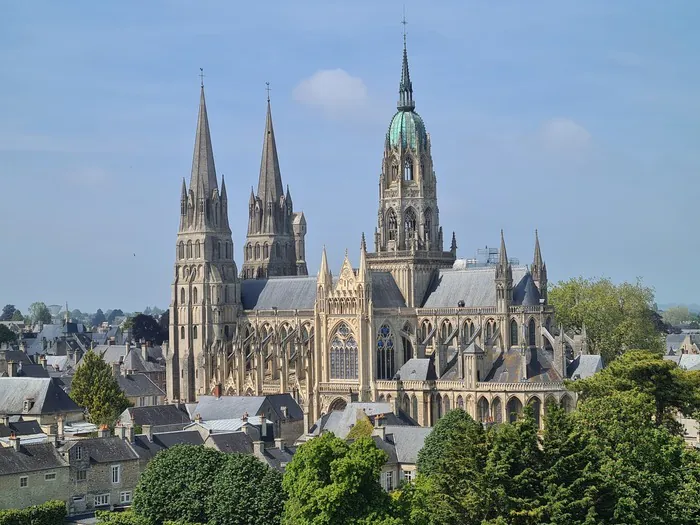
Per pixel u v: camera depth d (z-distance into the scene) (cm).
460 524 18725
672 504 19512
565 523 17888
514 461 18738
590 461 18775
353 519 19200
